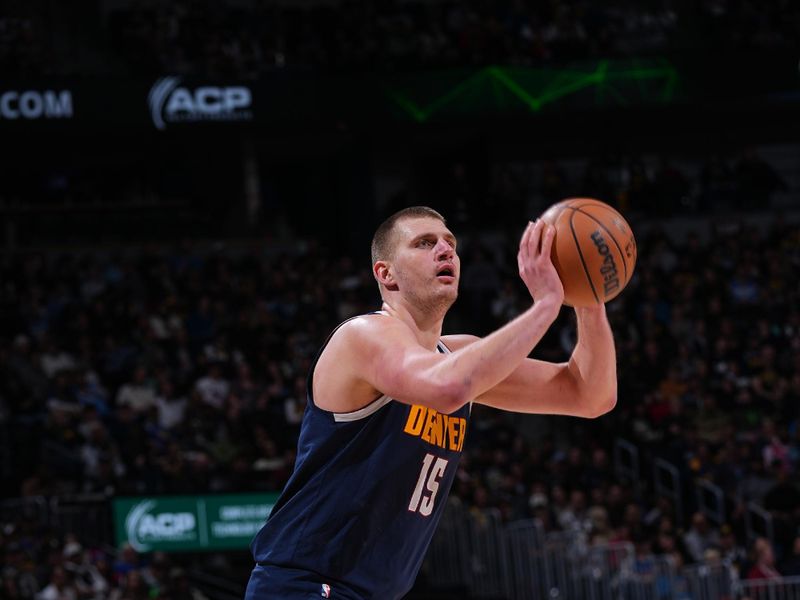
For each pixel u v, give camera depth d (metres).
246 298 24.03
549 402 4.65
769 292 25.17
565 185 28.73
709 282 25.11
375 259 4.28
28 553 15.55
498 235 28.06
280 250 28.58
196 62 26.70
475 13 29.31
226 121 26.20
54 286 23.86
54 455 18.52
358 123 27.03
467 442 20.38
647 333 23.48
